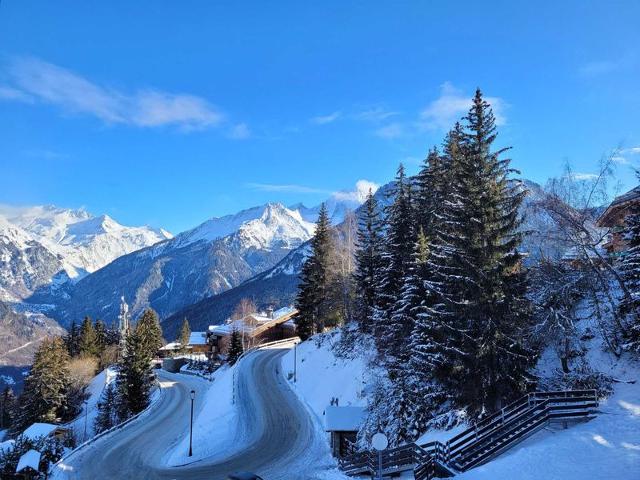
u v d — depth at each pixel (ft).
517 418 77.92
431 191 138.10
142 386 236.84
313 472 105.91
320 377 171.94
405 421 99.50
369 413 113.29
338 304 223.92
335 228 251.80
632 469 57.52
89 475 125.80
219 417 155.74
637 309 85.40
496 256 85.20
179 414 203.31
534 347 91.09
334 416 117.19
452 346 89.92
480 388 84.69
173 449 146.10
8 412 316.19
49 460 147.74
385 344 132.46
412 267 124.57
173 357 381.19
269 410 156.46
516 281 86.07
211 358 355.97
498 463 70.49
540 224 94.32
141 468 128.36
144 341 251.80
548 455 67.15
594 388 82.84
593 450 65.05
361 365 151.33
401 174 152.87
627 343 85.97
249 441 132.26
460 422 89.45
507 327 84.53
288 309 367.04
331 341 196.54
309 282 231.71
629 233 89.15
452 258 88.63
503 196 88.07
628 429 68.23
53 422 245.24
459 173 91.61
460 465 75.31
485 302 84.69
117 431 175.32
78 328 408.87
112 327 451.53
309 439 130.00
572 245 90.84
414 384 102.73
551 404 79.51
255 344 323.57
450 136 129.59
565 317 87.86
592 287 91.71
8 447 153.28
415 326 107.55
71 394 275.59
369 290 166.30
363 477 94.94
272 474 107.96
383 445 80.12
